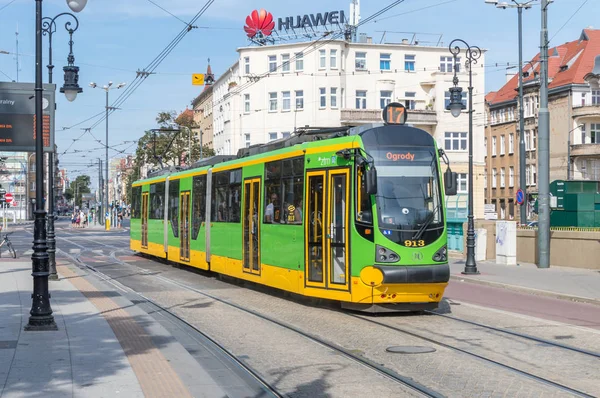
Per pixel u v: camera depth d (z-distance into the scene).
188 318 15.17
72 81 23.58
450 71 72.00
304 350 11.57
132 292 20.31
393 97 70.88
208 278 24.88
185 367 9.93
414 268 14.55
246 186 20.20
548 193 27.03
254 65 71.62
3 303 16.91
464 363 10.46
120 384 8.73
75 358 10.38
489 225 31.86
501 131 84.31
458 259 32.31
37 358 10.37
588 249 26.44
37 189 13.16
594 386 9.02
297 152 17.00
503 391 8.78
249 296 19.19
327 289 15.58
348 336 12.80
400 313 15.77
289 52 70.50
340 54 69.25
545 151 26.92
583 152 69.94
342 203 15.23
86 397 8.10
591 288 20.66
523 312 16.56
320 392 8.82
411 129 15.38
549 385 9.06
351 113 67.31
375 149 14.96
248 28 72.25
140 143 68.62
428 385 9.13
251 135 72.19
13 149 21.72
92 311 15.73
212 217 23.42
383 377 9.61
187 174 26.92
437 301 15.10
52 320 13.14
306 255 16.30
